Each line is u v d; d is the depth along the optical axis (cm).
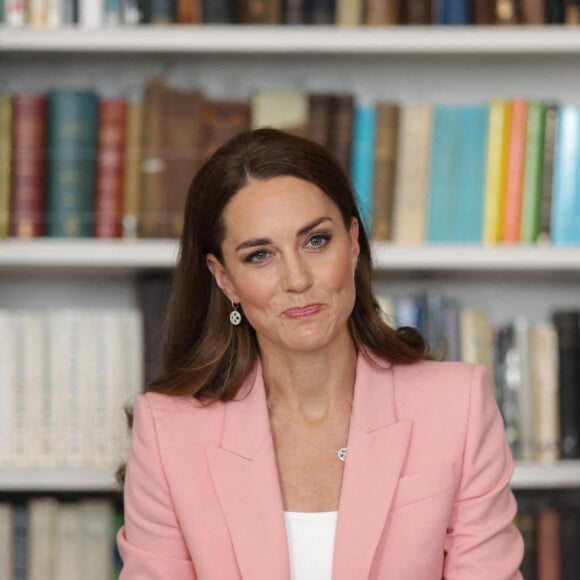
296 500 344
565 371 495
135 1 493
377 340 359
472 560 333
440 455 339
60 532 491
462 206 496
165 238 493
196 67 540
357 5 493
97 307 548
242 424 350
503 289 547
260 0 493
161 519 346
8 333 493
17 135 492
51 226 494
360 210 362
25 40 486
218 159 339
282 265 328
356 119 494
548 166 493
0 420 493
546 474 490
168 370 372
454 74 544
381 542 329
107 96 542
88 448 494
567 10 494
